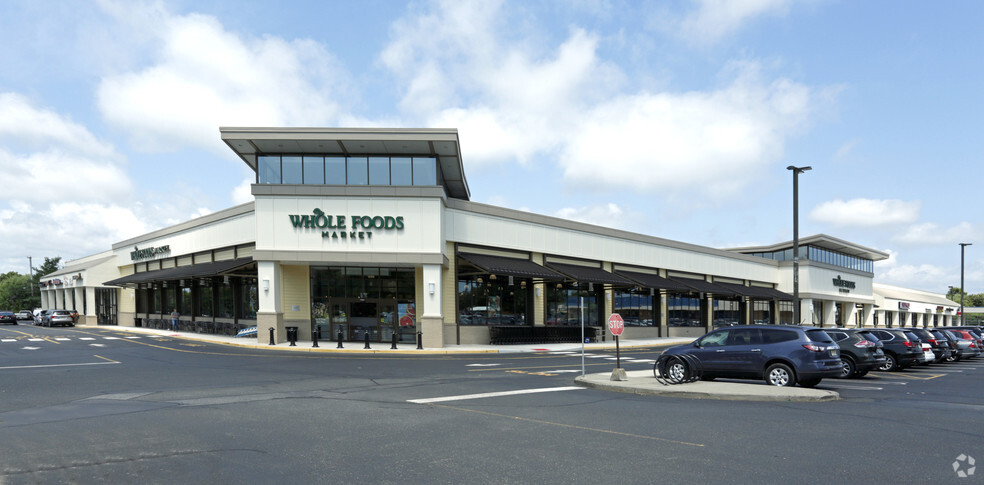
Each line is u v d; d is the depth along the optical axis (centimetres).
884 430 909
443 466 685
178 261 4203
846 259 6862
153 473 646
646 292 4378
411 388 1409
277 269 2891
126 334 3812
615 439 836
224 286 3725
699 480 630
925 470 672
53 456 719
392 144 2805
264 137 2731
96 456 720
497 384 1506
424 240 2834
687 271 4747
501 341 3153
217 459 709
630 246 4188
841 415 1054
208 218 3694
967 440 837
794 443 812
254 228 3184
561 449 773
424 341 2795
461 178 3509
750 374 1473
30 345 2828
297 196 2853
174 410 1062
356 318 3058
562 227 3666
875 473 658
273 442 804
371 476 641
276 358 2203
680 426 936
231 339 3122
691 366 1496
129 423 935
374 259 2820
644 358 2422
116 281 4659
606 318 3950
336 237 2836
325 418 991
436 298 2809
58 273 6594
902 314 8419
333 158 2928
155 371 1730
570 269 3538
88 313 5269
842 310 6750
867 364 1850
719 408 1130
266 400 1193
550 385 1502
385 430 893
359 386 1437
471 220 3147
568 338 3438
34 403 1148
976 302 14600
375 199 2850
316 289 3073
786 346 1444
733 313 5306
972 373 2105
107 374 1650
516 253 3425
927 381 1784
